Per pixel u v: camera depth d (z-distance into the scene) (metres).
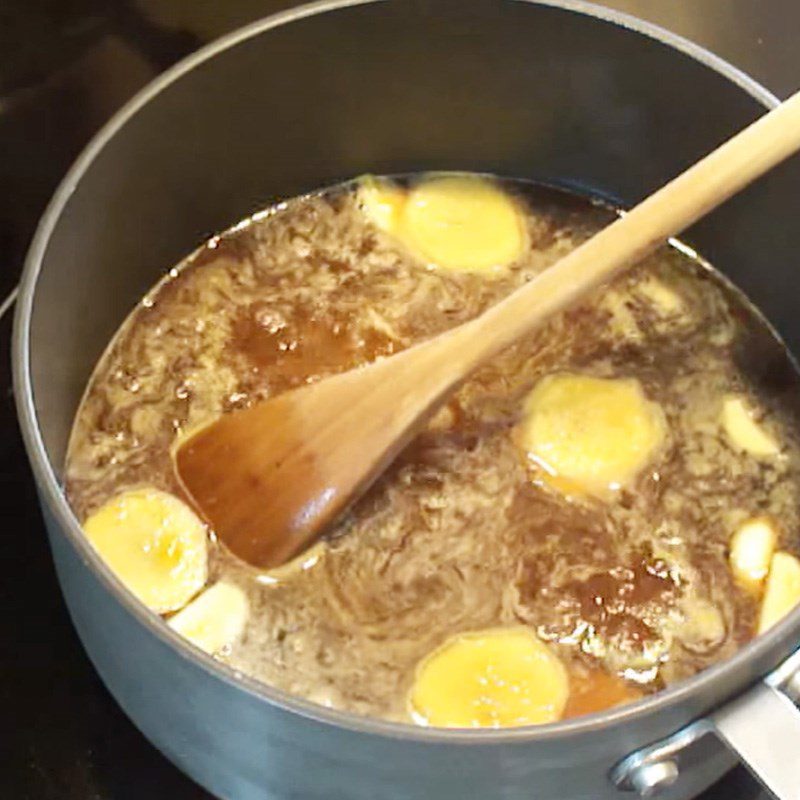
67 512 0.48
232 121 0.58
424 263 0.61
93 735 0.55
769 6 0.64
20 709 0.56
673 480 0.57
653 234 0.54
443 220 0.62
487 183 0.62
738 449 0.57
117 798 0.55
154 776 0.55
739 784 0.55
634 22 0.56
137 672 0.50
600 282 0.54
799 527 0.56
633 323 0.60
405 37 0.57
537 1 0.56
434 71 0.59
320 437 0.54
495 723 0.52
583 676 0.53
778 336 0.60
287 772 0.50
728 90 0.56
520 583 0.55
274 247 0.61
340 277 0.60
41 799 0.54
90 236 0.55
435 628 0.54
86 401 0.58
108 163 0.54
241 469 0.55
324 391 0.55
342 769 0.48
